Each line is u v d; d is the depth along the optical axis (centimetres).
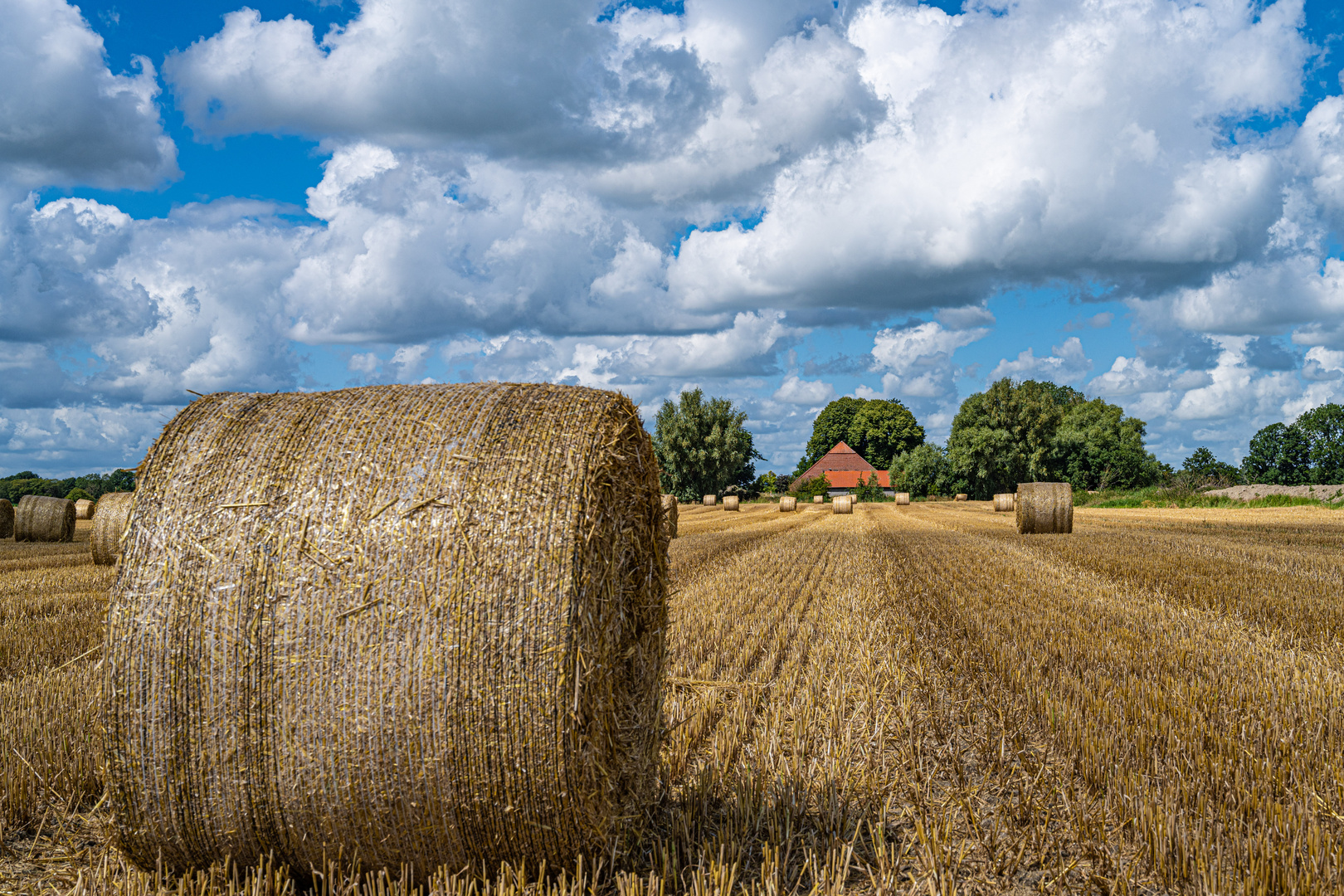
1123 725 518
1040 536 2177
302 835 359
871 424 10269
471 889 351
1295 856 348
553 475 366
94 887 356
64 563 1540
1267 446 7288
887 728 554
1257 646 757
